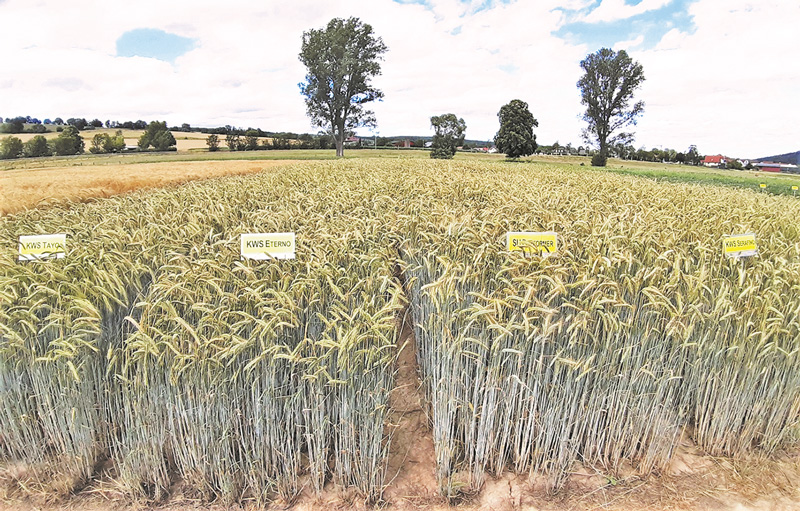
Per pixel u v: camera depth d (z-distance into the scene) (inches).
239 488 127.6
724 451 145.1
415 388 169.2
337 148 2354.8
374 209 251.3
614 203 319.0
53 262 156.7
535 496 127.8
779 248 188.1
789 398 142.8
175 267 139.4
